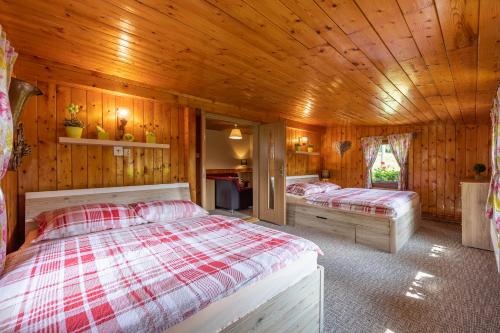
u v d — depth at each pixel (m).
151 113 3.21
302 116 5.05
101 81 2.66
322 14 1.47
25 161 2.36
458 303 2.16
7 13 1.51
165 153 3.34
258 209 5.22
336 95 3.29
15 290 1.15
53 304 1.03
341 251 3.40
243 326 1.27
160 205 2.65
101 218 2.20
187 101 3.49
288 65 2.29
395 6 1.36
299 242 1.80
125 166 2.97
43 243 1.85
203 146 3.69
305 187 4.83
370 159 5.82
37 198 2.38
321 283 1.83
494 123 2.63
